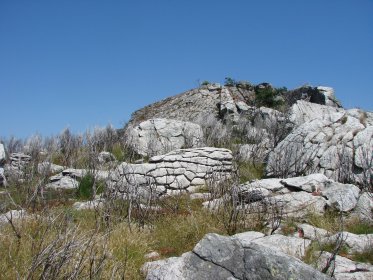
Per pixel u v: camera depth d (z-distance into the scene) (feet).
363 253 20.42
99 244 19.70
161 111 92.43
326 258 18.95
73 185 37.37
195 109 87.30
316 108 62.13
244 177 38.63
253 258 15.12
